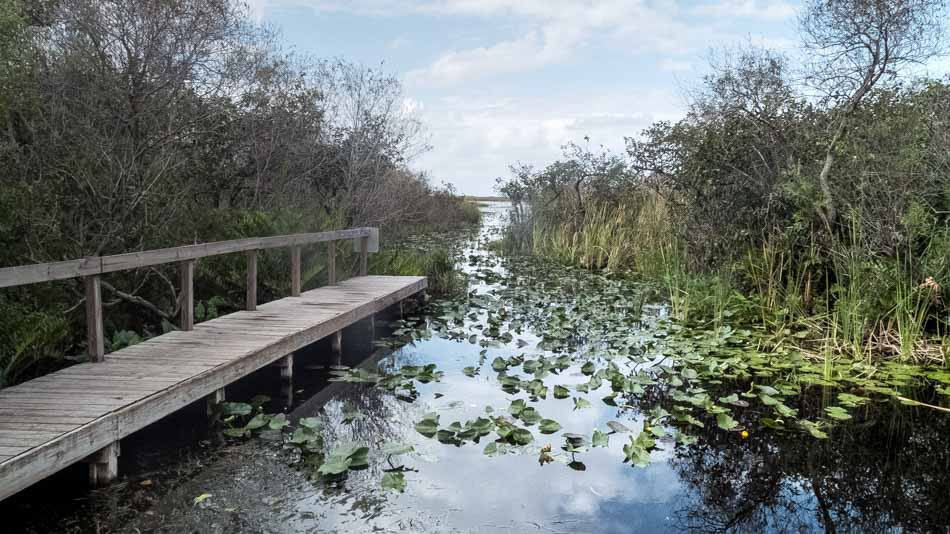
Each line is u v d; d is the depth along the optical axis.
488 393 5.42
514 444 4.27
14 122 6.52
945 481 3.85
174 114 8.09
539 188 17.09
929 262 6.55
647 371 6.07
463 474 3.81
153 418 3.85
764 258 8.02
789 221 8.05
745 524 3.30
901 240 6.56
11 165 5.82
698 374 5.88
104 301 5.98
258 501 3.42
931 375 5.62
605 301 9.55
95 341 4.57
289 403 5.14
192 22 8.00
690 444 4.32
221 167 9.64
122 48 7.90
